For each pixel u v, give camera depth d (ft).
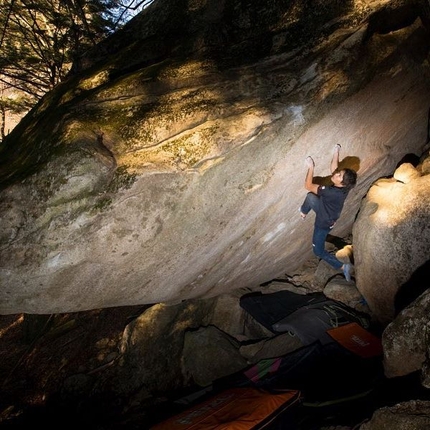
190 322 21.45
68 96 15.52
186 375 19.75
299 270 23.93
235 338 21.07
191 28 16.34
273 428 13.91
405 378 12.09
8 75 34.40
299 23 14.39
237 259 18.03
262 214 15.81
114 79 15.52
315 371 16.34
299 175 15.44
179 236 13.75
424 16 14.61
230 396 15.93
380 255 15.25
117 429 18.53
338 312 18.70
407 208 14.79
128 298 15.69
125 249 12.79
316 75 13.82
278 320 19.72
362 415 12.84
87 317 29.27
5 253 11.53
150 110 13.14
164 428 14.76
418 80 16.31
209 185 13.14
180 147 12.52
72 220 11.55
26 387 25.48
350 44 13.57
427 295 11.59
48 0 31.83
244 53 14.60
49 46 33.50
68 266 12.12
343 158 16.79
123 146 12.44
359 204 21.13
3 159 14.66
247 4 15.40
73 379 22.56
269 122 13.19
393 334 11.86
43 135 13.58
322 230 16.81
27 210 11.51
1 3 31.04
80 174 11.39
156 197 12.45
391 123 17.40
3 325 36.73
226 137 12.78
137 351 21.49
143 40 16.99
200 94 13.53
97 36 34.45
